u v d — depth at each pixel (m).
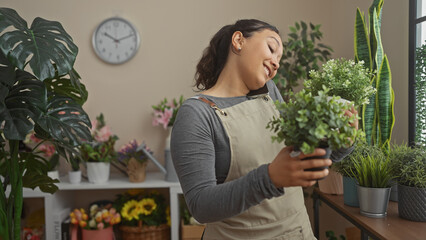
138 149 2.53
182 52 2.95
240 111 1.00
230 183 0.75
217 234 1.05
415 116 1.94
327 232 2.53
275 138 0.69
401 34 2.05
